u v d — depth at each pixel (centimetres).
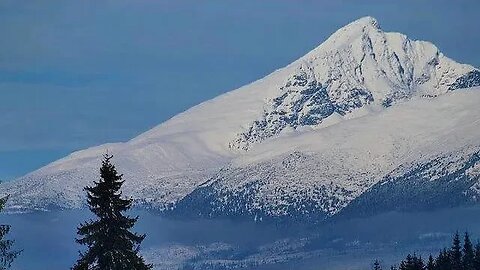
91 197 13725
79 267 13588
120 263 13588
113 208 13762
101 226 13688
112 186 13775
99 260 13625
